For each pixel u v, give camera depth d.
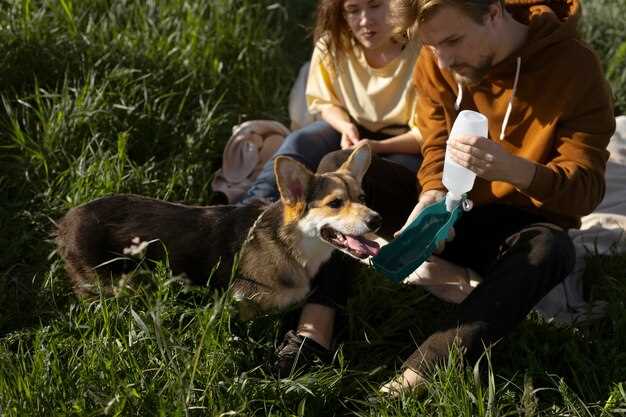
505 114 2.15
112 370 1.97
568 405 2.02
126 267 2.26
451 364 1.97
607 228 2.54
